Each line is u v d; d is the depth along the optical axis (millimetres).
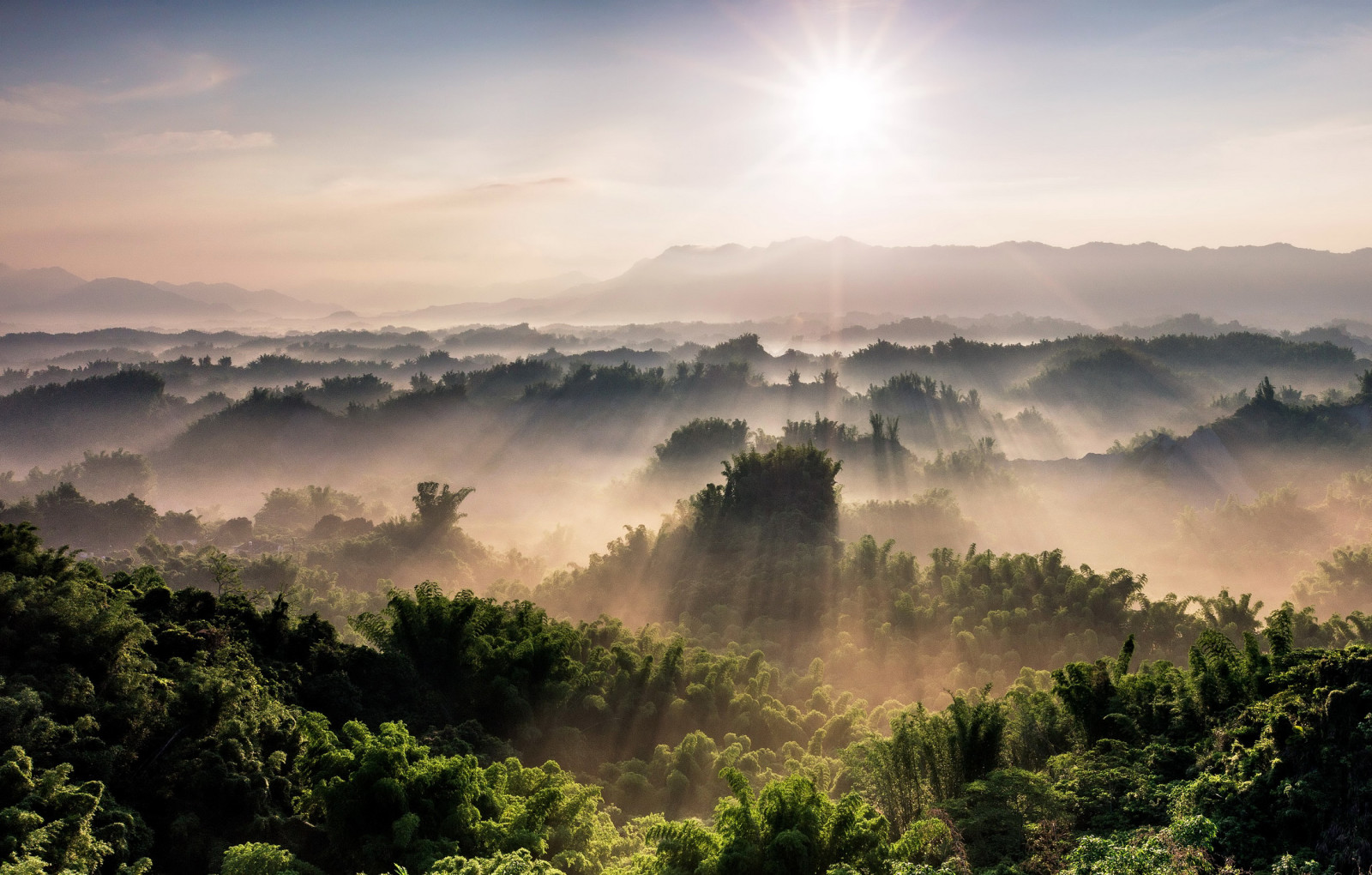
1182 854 13695
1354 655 16656
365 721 31578
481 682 36000
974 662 56281
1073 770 20203
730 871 16594
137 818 19891
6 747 19234
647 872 17719
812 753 38062
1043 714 25031
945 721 23688
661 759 35344
